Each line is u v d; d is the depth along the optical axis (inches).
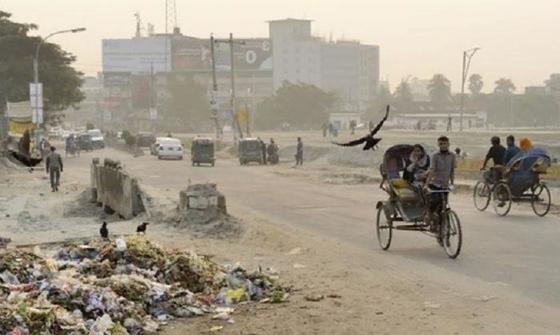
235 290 454.3
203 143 2114.9
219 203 792.3
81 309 387.9
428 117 6309.1
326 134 3961.6
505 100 7145.7
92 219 936.3
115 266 479.8
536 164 839.1
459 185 1197.7
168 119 6048.2
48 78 3171.8
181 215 794.8
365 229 772.6
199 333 377.1
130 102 6668.3
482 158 1451.8
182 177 1638.8
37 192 1316.4
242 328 383.2
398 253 611.8
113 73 6756.9
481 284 481.7
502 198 859.4
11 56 3211.1
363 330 373.4
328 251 625.6
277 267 553.6
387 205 632.4
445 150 596.7
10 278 433.4
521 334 362.0
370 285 482.0
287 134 4473.4
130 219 885.2
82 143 3223.4
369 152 2100.1
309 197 1145.4
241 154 2209.6
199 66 6697.8
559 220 805.2
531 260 568.4
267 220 855.1
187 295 431.2
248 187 1349.7
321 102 5841.5
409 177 628.7
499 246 635.5
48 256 528.7
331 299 443.5
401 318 395.2
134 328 379.9
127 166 2098.9
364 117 7057.1
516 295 449.1
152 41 7027.6
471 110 6835.6
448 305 423.5
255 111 5959.6
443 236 591.8
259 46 6776.6
